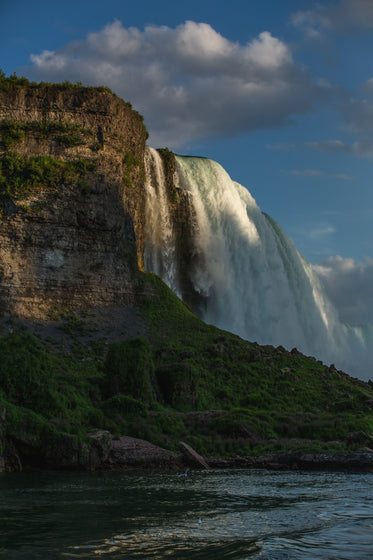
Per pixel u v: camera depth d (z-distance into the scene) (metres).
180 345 58.91
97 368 50.53
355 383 61.66
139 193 70.81
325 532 16.14
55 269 59.47
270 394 52.34
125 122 69.69
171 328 62.22
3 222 57.47
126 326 60.19
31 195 59.38
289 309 82.56
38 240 58.88
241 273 79.50
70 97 65.75
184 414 41.69
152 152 75.75
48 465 29.66
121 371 43.22
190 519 17.91
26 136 62.03
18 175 59.88
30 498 21.25
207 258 76.81
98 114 66.81
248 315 78.31
